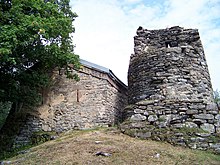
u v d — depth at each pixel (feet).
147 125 27.35
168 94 31.12
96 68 38.83
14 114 38.93
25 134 36.83
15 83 32.53
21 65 33.73
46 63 36.83
